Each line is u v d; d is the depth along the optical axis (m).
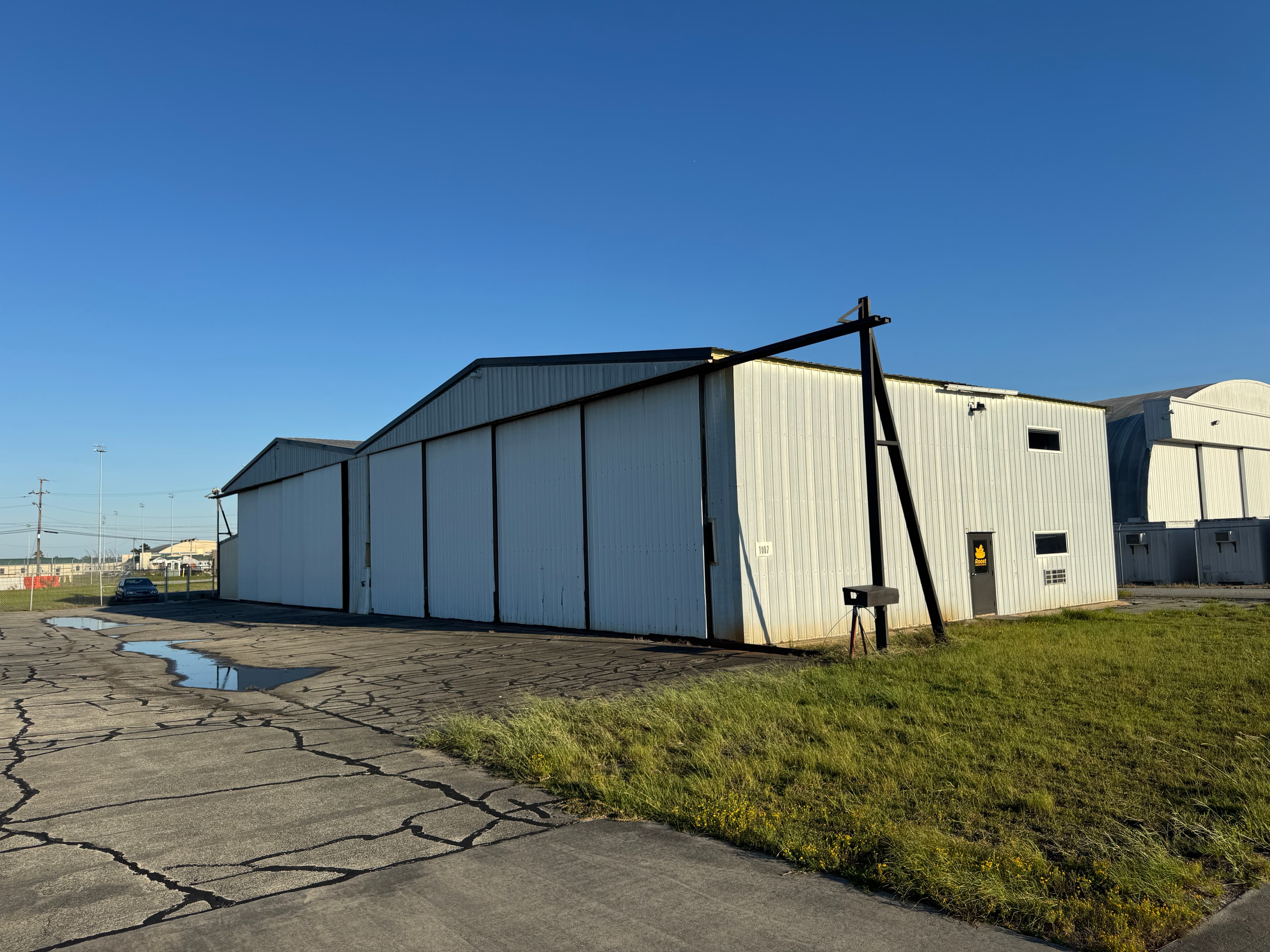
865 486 17.25
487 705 10.07
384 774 7.11
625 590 17.52
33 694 12.09
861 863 4.89
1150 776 6.23
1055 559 21.53
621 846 5.32
